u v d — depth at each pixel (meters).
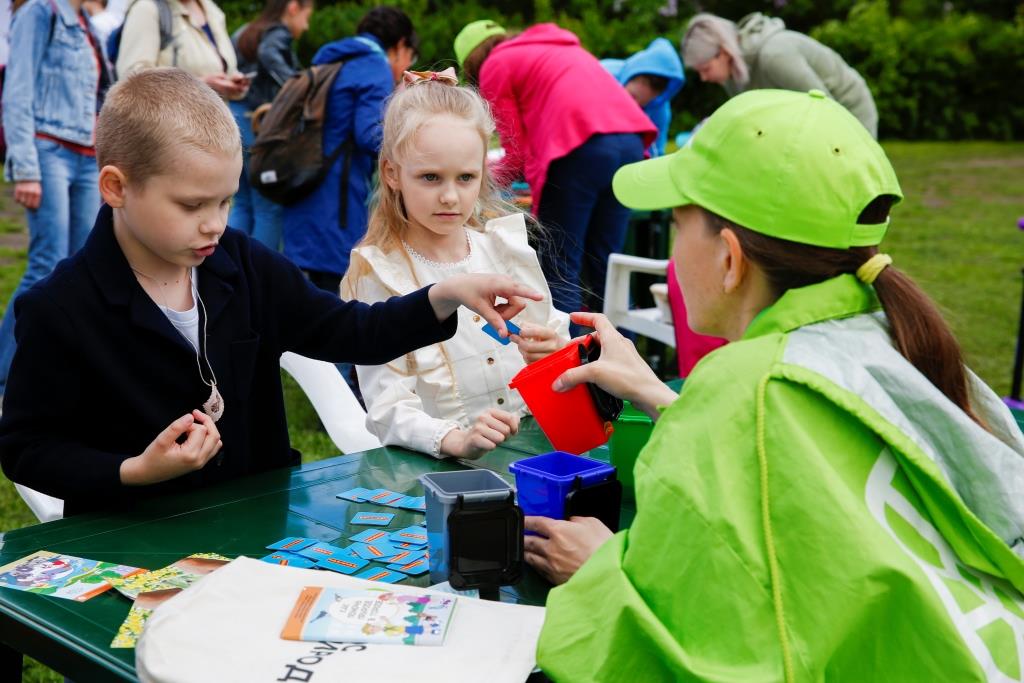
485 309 1.74
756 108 1.21
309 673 1.08
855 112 5.61
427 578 1.36
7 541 1.46
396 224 2.32
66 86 4.24
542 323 2.40
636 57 5.37
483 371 2.28
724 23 5.50
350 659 1.10
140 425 1.63
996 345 5.63
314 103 4.10
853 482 1.08
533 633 1.18
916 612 1.02
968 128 17.83
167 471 1.49
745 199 1.18
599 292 4.47
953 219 10.11
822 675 1.01
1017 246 8.71
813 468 1.04
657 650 1.05
